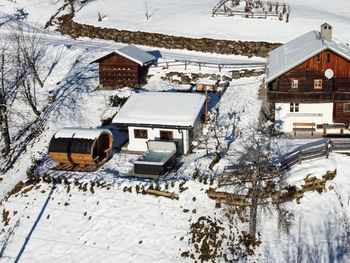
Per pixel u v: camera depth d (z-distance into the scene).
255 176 31.47
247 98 46.72
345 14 63.84
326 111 40.84
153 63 53.59
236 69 51.75
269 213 32.50
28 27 64.19
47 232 33.94
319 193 33.38
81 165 39.50
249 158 33.81
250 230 31.25
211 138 40.72
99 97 49.28
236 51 56.25
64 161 39.25
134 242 32.22
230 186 33.88
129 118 40.03
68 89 51.12
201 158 37.97
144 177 36.72
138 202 34.50
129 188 35.31
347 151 35.16
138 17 64.81
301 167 34.62
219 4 65.94
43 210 35.44
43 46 58.12
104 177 37.03
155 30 60.66
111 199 34.97
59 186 36.84
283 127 41.56
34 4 71.62
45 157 42.28
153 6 68.06
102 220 33.84
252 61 54.41
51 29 66.19
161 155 37.97
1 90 47.56
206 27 60.06
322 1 68.75
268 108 44.59
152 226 32.88
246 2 64.44
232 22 60.50
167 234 32.28
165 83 50.94
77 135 38.97
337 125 40.25
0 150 45.06
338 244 30.44
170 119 39.22
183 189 34.53
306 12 63.38
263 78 49.41
